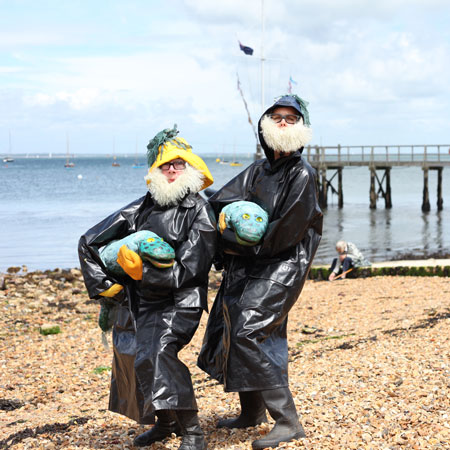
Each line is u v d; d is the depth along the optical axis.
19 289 13.27
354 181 78.44
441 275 12.94
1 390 6.94
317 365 6.65
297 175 4.02
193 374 7.09
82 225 31.61
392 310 9.71
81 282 14.67
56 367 7.92
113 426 5.02
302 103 4.12
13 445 4.60
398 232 28.30
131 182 81.00
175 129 4.21
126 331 4.07
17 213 38.28
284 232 3.95
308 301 11.21
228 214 3.98
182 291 3.97
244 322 3.89
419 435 4.03
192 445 3.91
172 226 4.06
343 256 13.62
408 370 5.81
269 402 3.96
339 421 4.52
